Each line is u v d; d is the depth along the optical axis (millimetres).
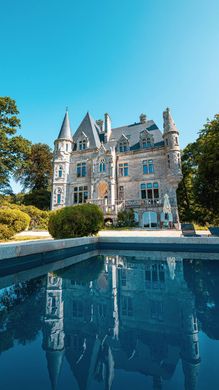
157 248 10016
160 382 1707
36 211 21250
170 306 3502
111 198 26438
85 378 1770
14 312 3254
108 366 1940
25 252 6289
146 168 27359
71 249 8781
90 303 3652
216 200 17969
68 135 32219
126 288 4527
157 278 5328
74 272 6102
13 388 1634
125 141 29766
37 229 20938
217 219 23656
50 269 6516
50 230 11797
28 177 40094
